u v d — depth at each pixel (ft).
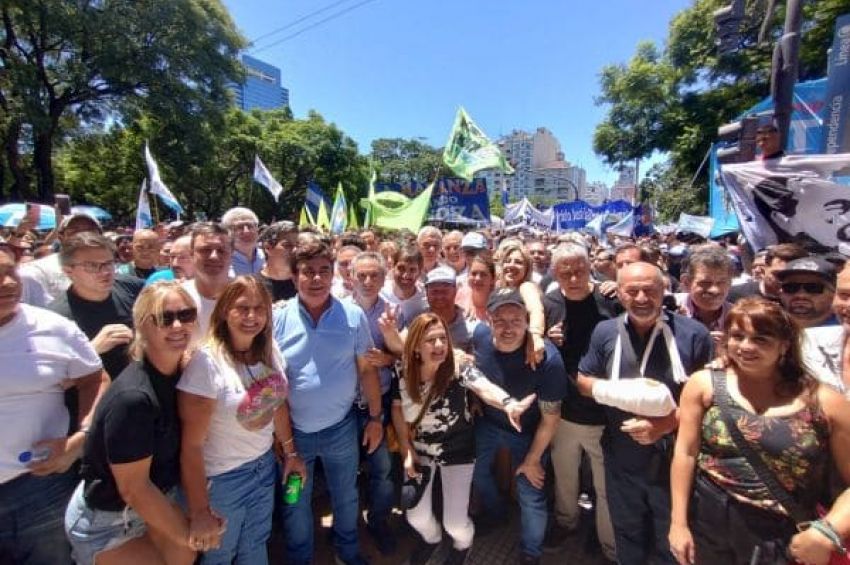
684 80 75.66
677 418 7.36
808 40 54.60
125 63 64.75
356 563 9.38
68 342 7.16
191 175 85.76
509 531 10.73
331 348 8.73
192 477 6.67
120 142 84.12
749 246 13.50
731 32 20.15
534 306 10.11
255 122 105.09
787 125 16.57
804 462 5.64
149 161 29.32
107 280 9.14
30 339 6.80
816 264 8.55
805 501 5.68
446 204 31.63
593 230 55.11
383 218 30.86
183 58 69.67
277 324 8.80
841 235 11.64
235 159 101.91
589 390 8.49
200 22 69.05
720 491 6.20
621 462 8.30
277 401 7.50
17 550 6.92
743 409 6.09
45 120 57.88
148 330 6.25
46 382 6.83
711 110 71.05
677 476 6.67
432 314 8.90
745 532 5.97
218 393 6.93
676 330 8.20
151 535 6.72
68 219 12.17
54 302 9.09
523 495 9.14
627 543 8.53
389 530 10.23
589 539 10.13
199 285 9.82
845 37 16.37
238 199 111.65
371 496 10.17
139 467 6.01
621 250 12.62
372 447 9.41
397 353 9.50
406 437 9.39
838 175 12.16
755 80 67.51
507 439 9.50
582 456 10.77
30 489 6.82
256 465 7.64
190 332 6.36
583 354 9.94
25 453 6.65
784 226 12.35
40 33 60.08
